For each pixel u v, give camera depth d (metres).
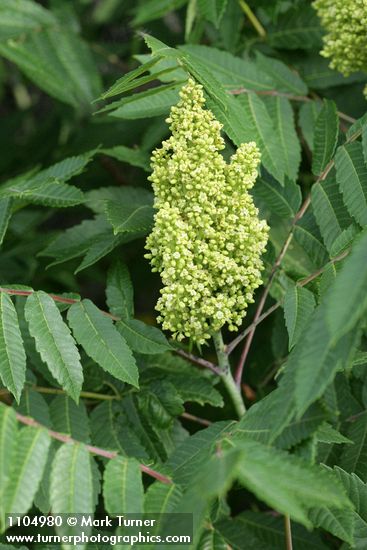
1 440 2.71
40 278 5.61
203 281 3.44
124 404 4.12
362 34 4.18
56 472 2.82
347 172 3.71
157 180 3.47
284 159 4.34
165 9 5.19
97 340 3.47
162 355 4.24
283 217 4.12
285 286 4.08
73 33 5.88
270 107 4.57
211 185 3.35
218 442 2.96
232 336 5.51
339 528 3.09
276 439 2.90
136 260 6.38
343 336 2.56
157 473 2.99
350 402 4.02
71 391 3.37
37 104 8.19
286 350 4.81
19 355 3.34
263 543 3.95
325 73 4.99
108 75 6.62
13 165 7.34
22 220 6.59
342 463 3.80
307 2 5.11
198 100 3.44
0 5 5.67
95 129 6.61
